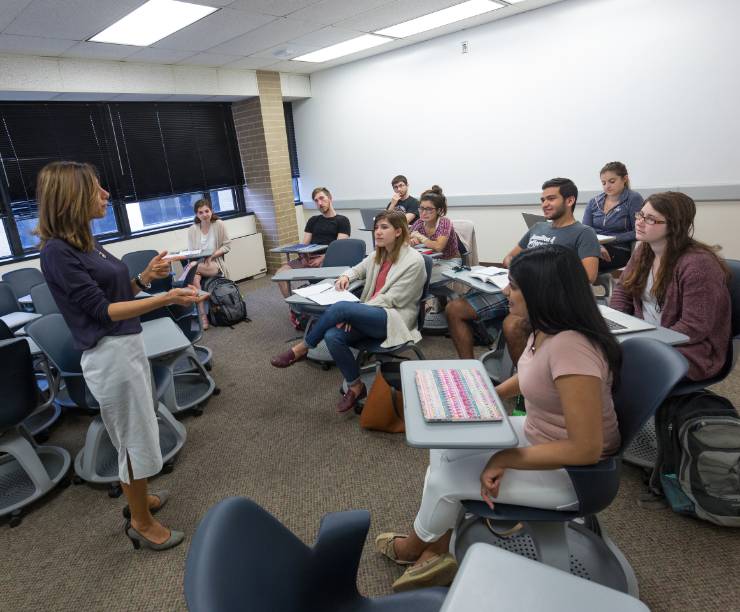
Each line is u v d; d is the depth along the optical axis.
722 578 1.36
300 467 2.06
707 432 1.46
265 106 5.73
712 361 1.60
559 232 2.49
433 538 1.23
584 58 4.28
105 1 2.94
